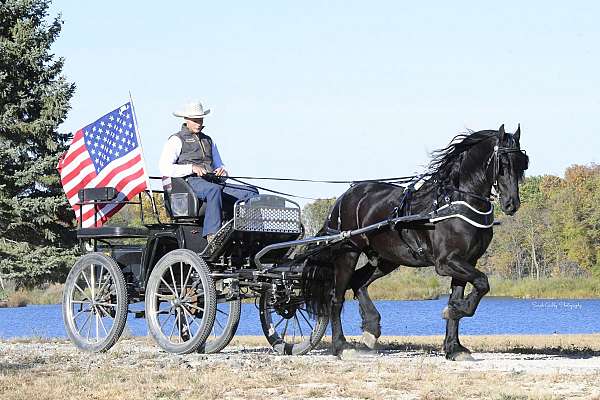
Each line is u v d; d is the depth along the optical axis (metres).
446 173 12.55
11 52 32.19
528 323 39.56
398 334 30.39
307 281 13.74
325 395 9.52
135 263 14.60
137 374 10.96
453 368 11.52
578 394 9.33
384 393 9.59
